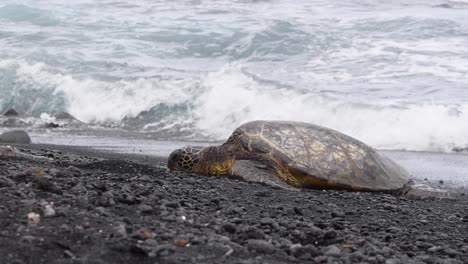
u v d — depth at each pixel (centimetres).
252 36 3481
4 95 2994
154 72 3061
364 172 1424
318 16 4047
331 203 1209
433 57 3180
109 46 3509
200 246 721
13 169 1135
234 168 1400
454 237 1012
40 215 746
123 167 1359
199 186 1226
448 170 1934
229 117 2647
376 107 2486
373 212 1160
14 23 3984
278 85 2762
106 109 2827
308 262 743
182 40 3584
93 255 642
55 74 3061
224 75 2852
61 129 2628
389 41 3444
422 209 1257
